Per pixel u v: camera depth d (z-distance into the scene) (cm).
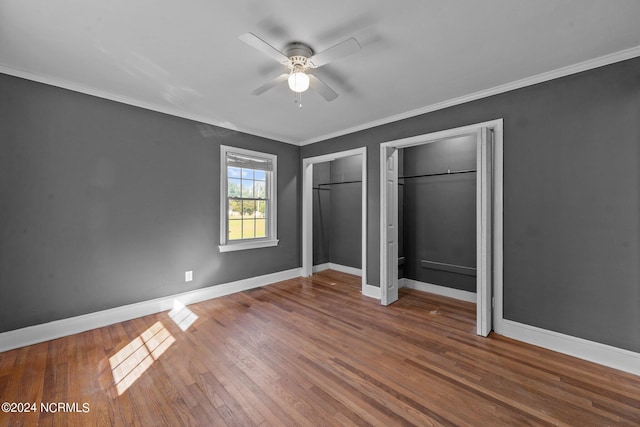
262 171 442
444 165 389
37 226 250
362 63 224
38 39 194
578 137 228
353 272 508
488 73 241
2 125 234
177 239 340
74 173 269
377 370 209
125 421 159
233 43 199
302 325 288
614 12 164
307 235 487
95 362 219
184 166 345
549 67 231
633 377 201
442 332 272
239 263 404
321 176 534
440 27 179
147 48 205
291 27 179
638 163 206
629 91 208
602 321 220
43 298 253
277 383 193
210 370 208
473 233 363
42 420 159
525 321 254
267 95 289
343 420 160
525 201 254
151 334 267
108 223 289
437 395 182
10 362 217
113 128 291
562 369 211
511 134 261
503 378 200
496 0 156
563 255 236
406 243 429
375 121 368
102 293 286
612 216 216
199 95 290
